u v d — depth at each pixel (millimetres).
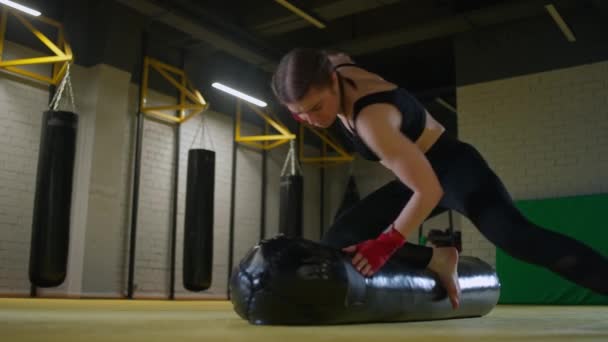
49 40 6074
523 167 7047
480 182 1444
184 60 8016
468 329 1265
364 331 1127
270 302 1301
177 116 7848
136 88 7336
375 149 1235
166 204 7527
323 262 1307
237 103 8555
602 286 1219
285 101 1199
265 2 7223
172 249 7500
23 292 5996
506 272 6582
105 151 6598
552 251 1273
